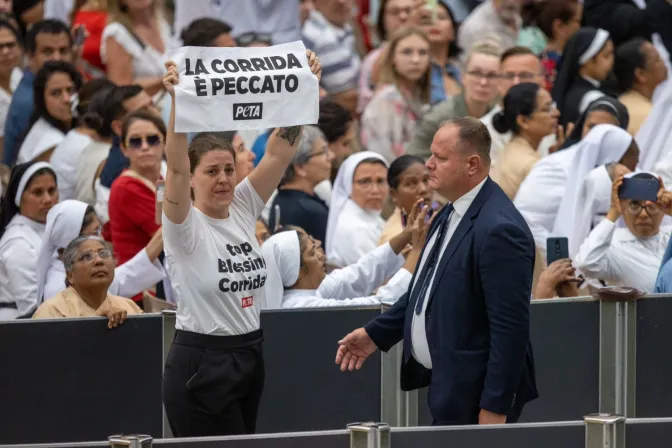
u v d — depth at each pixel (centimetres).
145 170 2667
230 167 1883
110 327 2142
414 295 1914
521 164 2969
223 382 1883
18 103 3400
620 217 2688
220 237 1900
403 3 3966
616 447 1563
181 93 1814
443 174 1861
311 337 2177
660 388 2183
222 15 3938
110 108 2992
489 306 1806
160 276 2466
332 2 3906
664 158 3019
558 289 2389
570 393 2188
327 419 2189
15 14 4144
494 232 1806
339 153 3144
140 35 3678
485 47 3484
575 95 3375
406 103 3559
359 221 2791
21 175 2620
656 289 2320
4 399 2127
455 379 1833
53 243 2481
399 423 2216
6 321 2120
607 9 3878
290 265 2316
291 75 1881
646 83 3403
